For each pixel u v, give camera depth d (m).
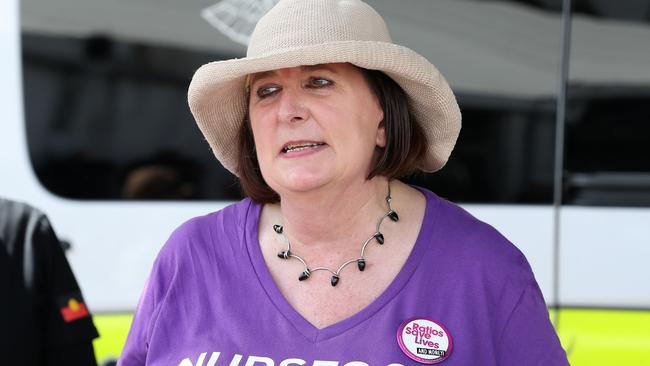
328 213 2.83
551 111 4.43
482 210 4.46
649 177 4.39
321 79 2.74
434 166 3.19
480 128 4.46
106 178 4.57
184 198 4.56
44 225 3.44
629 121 4.40
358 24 2.72
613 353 4.38
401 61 2.65
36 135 4.55
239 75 2.75
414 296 2.74
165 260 3.10
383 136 2.89
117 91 4.54
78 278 4.52
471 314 2.71
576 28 4.42
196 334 2.88
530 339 2.73
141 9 4.51
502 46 4.44
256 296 2.87
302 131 2.71
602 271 4.41
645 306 4.38
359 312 2.74
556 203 4.44
